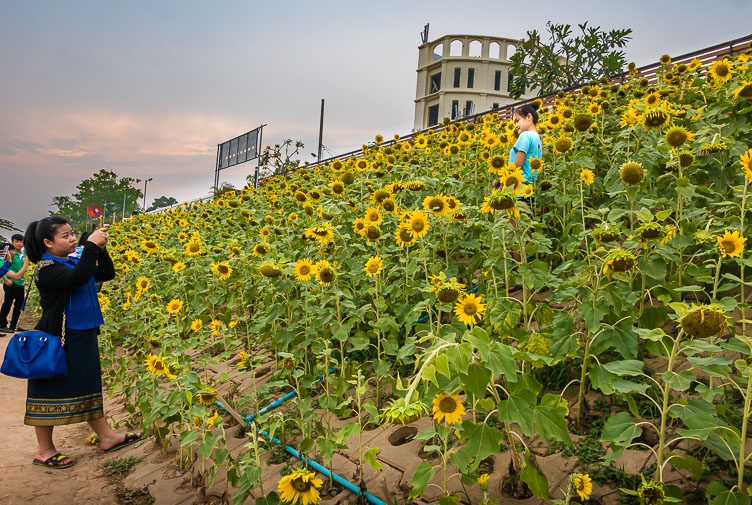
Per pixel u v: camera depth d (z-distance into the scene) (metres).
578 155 4.39
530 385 2.30
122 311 7.21
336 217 4.92
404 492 2.55
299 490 2.17
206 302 5.45
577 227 4.16
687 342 1.96
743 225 3.05
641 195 3.62
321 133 34.28
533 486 2.04
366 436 3.20
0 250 10.13
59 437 4.38
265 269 3.63
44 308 3.66
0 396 5.55
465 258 5.11
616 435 2.04
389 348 3.46
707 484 2.14
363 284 4.30
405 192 5.23
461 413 2.01
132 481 3.37
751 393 1.82
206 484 3.14
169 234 9.77
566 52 17.52
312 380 3.39
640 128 4.43
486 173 5.57
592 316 2.54
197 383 3.18
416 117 48.97
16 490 3.28
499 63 46.00
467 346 1.75
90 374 3.75
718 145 3.69
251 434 2.65
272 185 10.45
